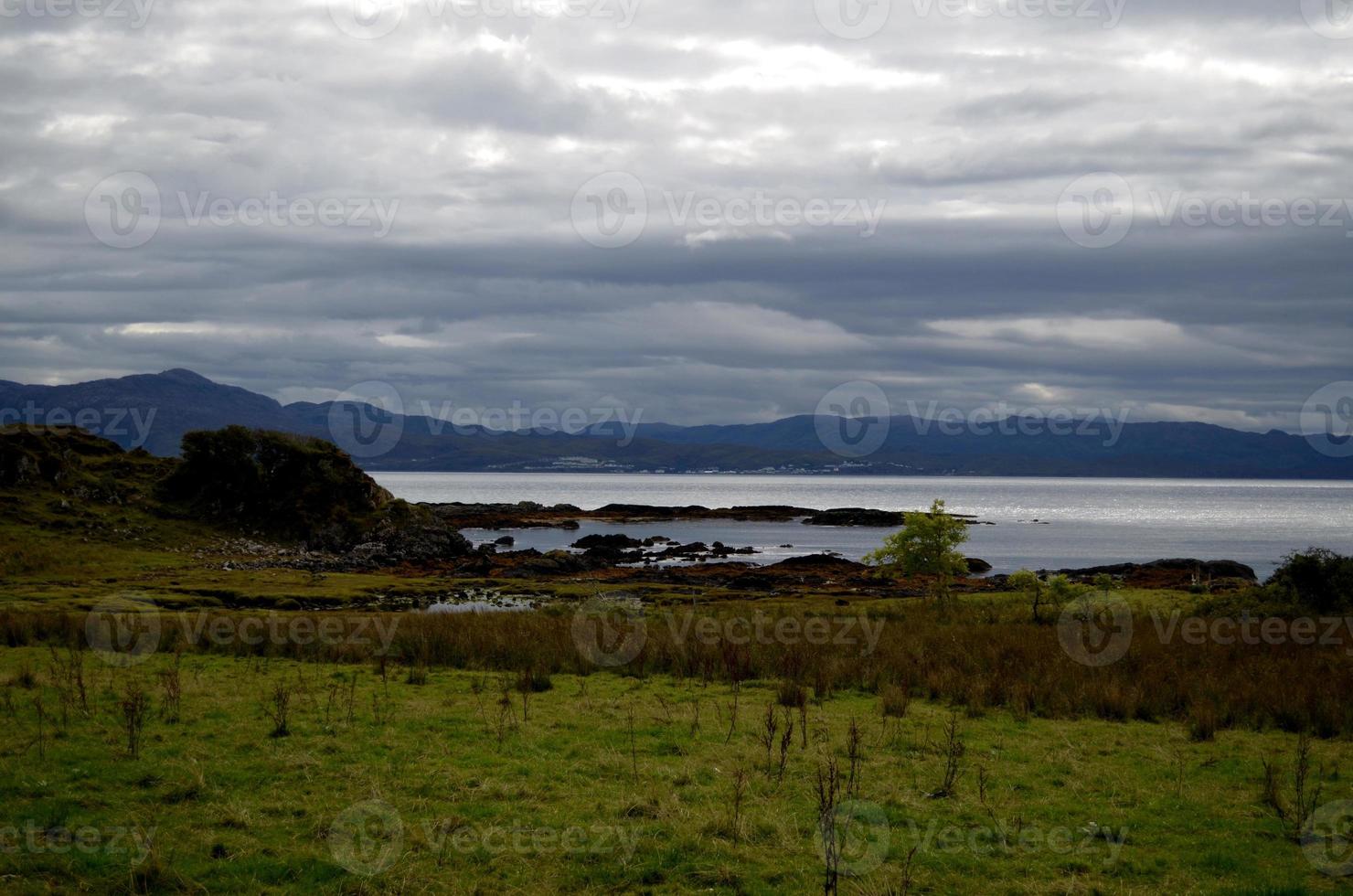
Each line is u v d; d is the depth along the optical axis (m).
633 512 190.75
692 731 17.67
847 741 17.16
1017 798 14.10
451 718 18.44
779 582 71.88
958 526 48.78
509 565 86.56
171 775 13.94
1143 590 54.56
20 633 28.77
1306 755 16.14
